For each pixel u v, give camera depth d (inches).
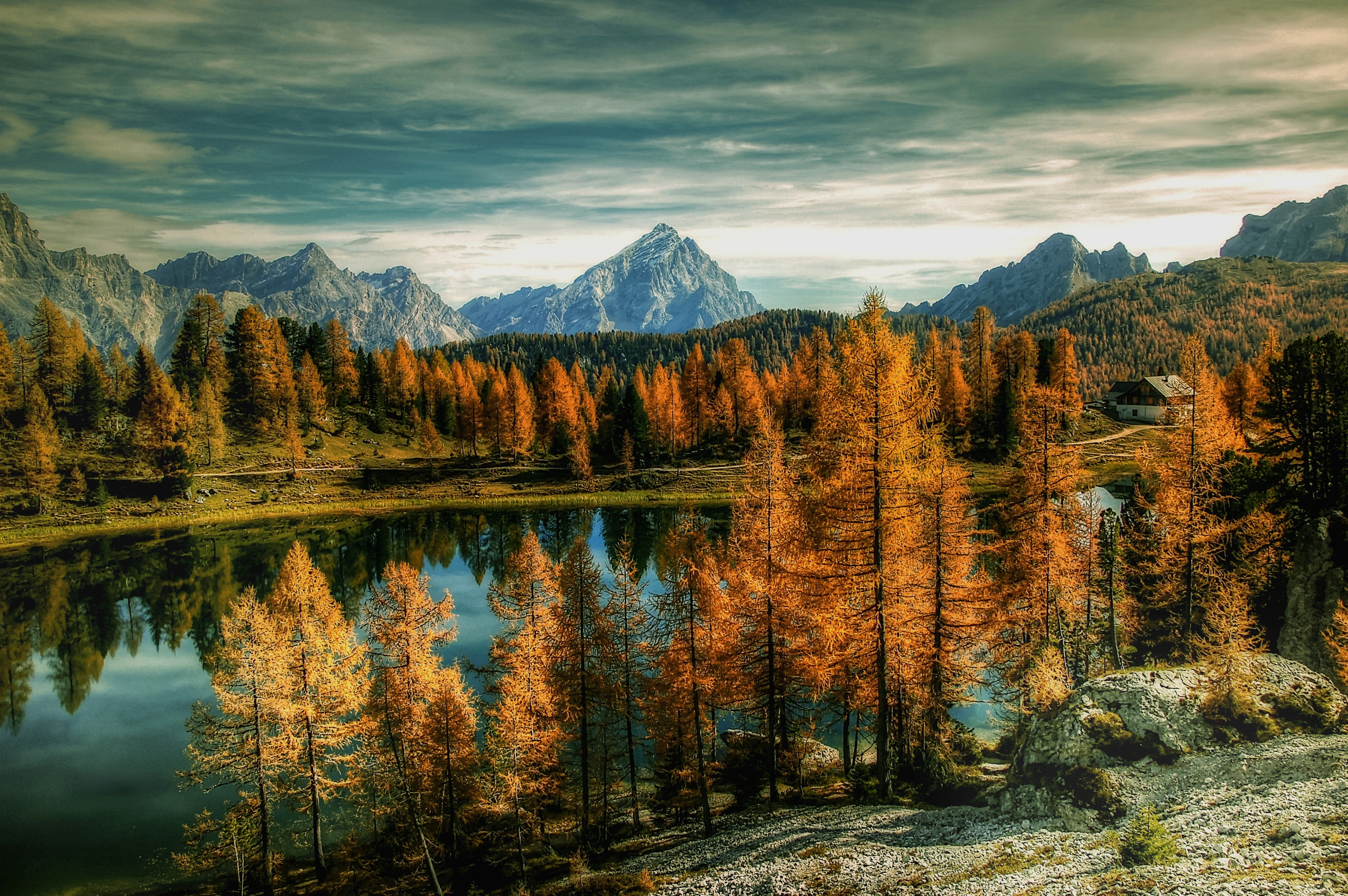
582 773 1240.8
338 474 4731.8
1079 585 1213.7
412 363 6043.3
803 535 915.4
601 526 3809.1
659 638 1107.3
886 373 840.3
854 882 704.4
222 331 5068.9
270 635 1092.5
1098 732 836.0
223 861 1099.9
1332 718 832.9
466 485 4690.0
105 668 2095.2
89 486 3976.4
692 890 788.6
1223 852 590.9
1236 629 956.0
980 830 784.9
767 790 1168.2
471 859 1072.2
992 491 3476.9
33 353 4288.9
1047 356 4244.6
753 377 5036.9
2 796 1365.7
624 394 5649.6
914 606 962.1
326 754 1148.5
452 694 1074.1
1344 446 1403.8
